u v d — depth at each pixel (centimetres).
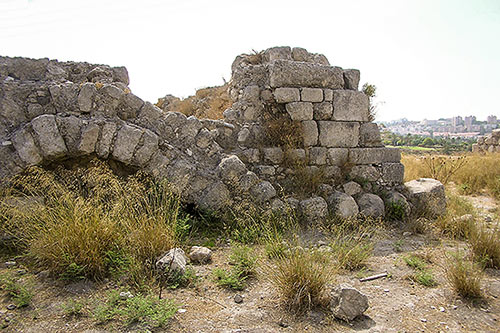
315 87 686
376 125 720
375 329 296
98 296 335
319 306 328
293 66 667
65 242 368
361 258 438
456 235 559
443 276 407
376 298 354
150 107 570
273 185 632
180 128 586
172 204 538
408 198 682
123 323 292
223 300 342
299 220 584
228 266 422
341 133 684
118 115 555
